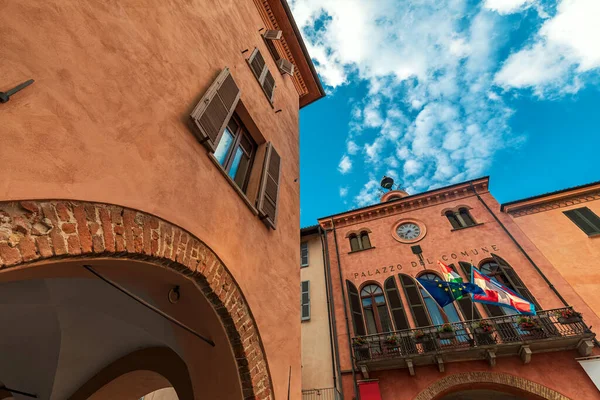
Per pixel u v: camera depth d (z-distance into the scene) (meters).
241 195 4.64
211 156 4.07
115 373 5.26
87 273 2.67
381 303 13.10
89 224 2.29
